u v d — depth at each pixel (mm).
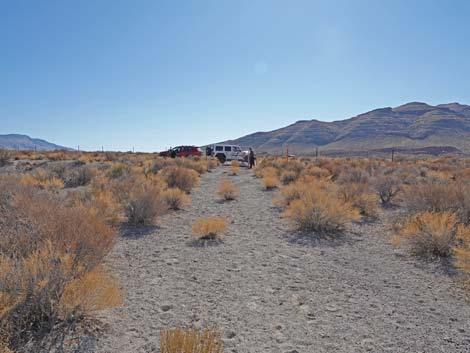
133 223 10766
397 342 4473
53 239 5496
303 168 26391
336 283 6512
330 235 10086
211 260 7668
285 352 4172
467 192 10555
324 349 4266
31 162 32906
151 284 6180
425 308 5523
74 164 30422
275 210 13812
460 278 6809
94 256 5773
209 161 36875
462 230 8500
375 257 8164
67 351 3893
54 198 9031
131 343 4203
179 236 9695
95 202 10336
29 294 4281
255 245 8984
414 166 29734
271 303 5559
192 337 3424
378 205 14445
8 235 5570
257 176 26516
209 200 16188
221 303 5488
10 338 3877
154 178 17828
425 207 11047
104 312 4922
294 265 7480
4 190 8508
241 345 4281
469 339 4590
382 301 5762
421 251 8320
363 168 27422
